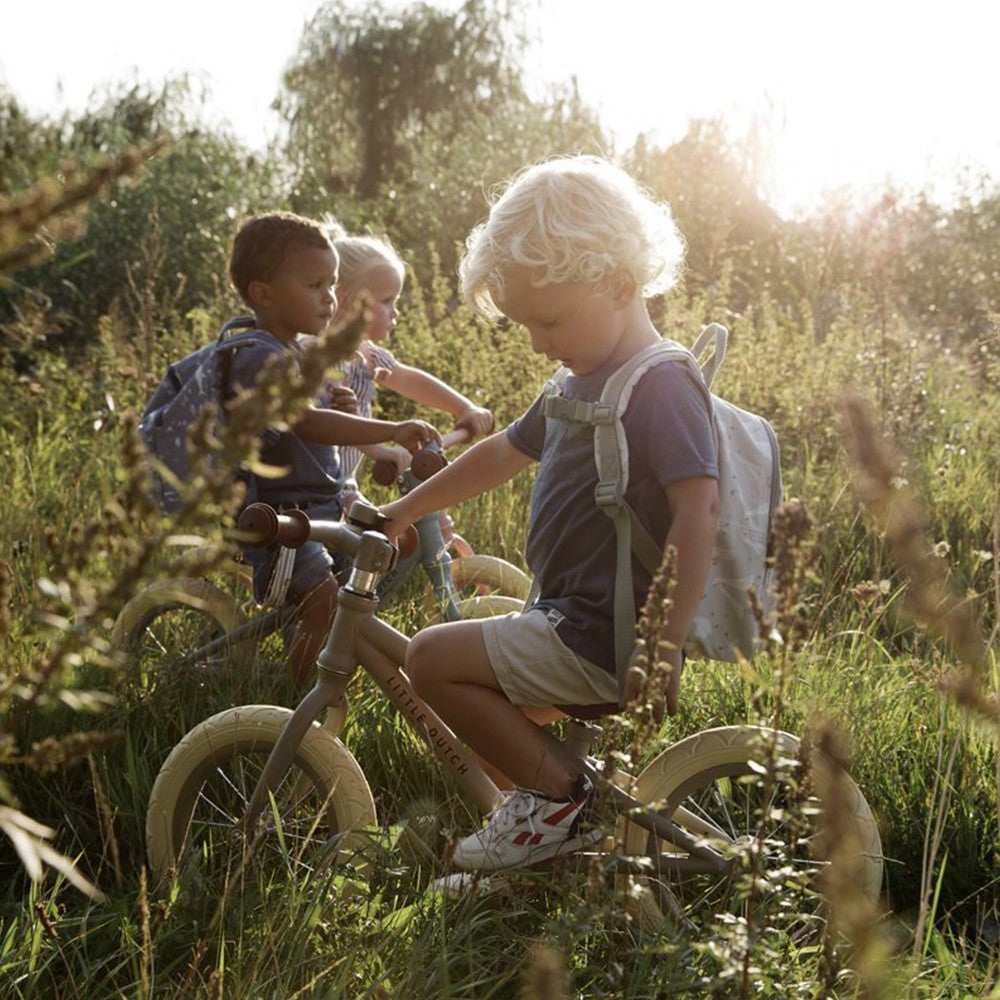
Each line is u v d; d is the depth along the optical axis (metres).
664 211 2.50
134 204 9.88
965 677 1.16
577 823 2.42
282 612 3.26
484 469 2.69
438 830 2.68
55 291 9.46
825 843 1.12
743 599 2.36
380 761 2.99
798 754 1.93
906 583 3.81
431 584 3.57
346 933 2.29
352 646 2.62
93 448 5.39
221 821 2.81
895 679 3.38
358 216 11.67
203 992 2.05
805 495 4.93
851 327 7.47
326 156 17.05
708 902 2.53
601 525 2.38
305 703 2.59
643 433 2.32
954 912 2.69
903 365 6.69
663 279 2.46
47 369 7.46
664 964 2.18
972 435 6.16
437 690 2.45
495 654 2.41
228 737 2.63
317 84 18.78
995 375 7.57
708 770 2.53
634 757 2.00
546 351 2.42
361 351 3.84
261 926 2.25
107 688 3.13
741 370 6.61
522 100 13.33
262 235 3.29
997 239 11.02
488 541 4.62
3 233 0.87
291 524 2.43
